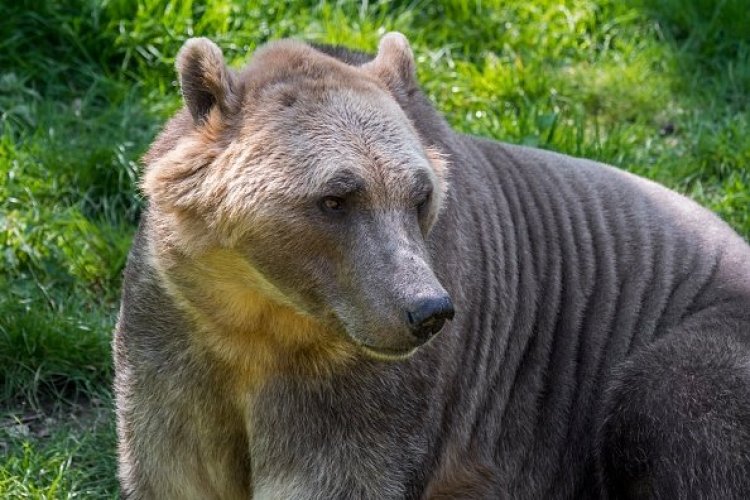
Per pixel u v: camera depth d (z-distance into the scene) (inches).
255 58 350.3
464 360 379.9
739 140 582.2
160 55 585.9
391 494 355.6
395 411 352.8
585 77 621.9
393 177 318.7
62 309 486.6
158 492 374.9
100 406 464.8
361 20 617.6
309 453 353.1
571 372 410.6
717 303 415.8
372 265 313.9
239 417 361.4
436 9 640.4
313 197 317.1
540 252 411.2
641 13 654.5
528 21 644.1
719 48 636.1
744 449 379.2
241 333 344.8
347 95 329.1
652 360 397.4
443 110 595.8
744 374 387.9
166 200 334.0
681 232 431.2
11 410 460.1
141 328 357.4
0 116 561.0
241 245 325.7
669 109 618.8
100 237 514.0
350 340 326.3
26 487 418.0
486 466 393.1
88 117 568.4
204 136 333.1
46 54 585.3
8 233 507.5
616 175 445.1
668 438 385.1
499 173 414.3
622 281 420.2
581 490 412.5
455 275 365.4
